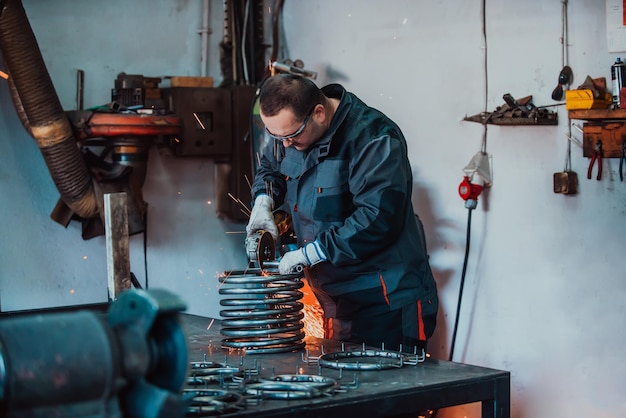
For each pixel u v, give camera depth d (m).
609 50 3.28
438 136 3.90
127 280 2.74
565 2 3.42
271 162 3.40
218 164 4.59
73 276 4.25
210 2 4.63
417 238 3.18
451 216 3.86
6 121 4.06
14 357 1.24
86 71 4.31
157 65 4.52
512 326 3.64
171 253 4.54
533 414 3.58
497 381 2.16
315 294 3.29
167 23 4.54
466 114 3.78
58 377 1.26
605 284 3.33
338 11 4.38
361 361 2.34
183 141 4.34
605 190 3.32
